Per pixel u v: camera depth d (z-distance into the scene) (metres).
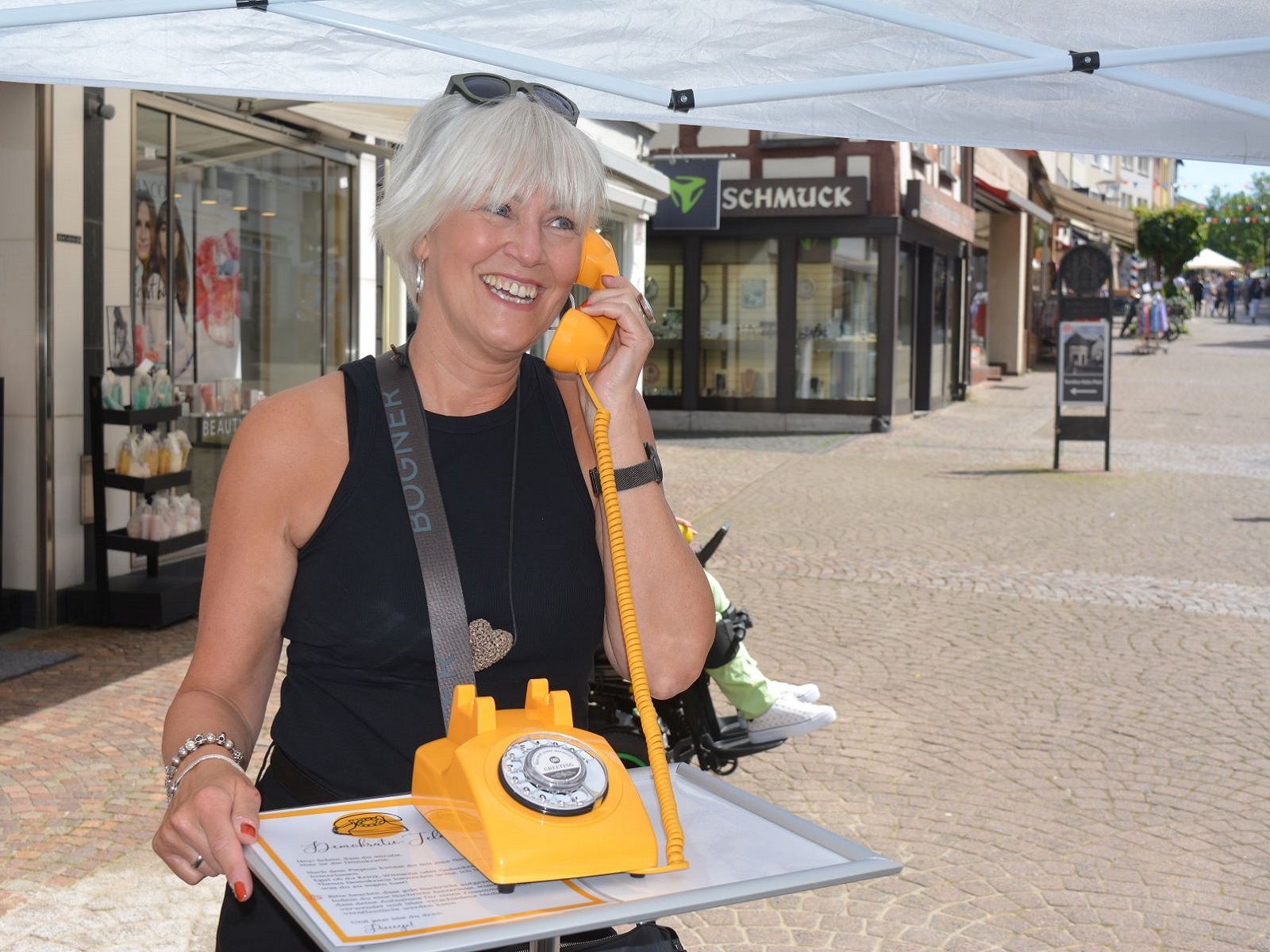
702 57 2.12
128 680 6.18
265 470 1.72
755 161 18.48
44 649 6.66
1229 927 4.00
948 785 5.16
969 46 2.03
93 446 7.05
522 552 1.77
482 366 1.76
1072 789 5.14
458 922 1.20
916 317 21.11
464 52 1.93
